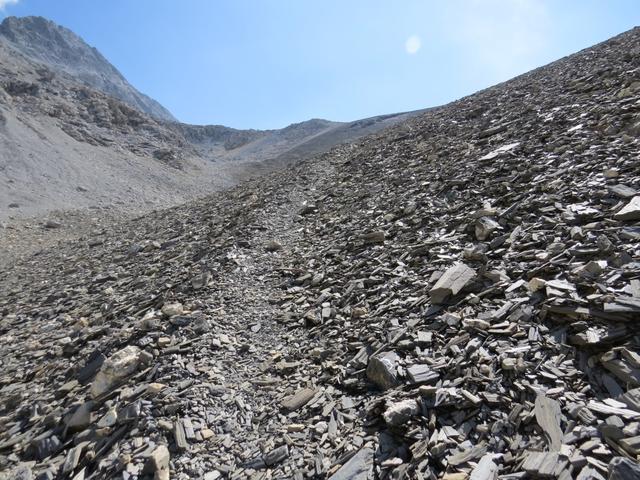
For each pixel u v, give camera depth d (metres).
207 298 10.74
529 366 5.10
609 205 7.71
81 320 11.56
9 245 31.39
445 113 30.27
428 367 5.87
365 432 5.31
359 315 8.27
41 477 5.77
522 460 4.03
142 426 6.25
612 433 3.87
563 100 17.28
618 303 5.15
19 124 64.19
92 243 26.61
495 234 8.71
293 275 11.84
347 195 18.75
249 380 7.27
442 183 13.78
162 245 19.84
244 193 28.23
